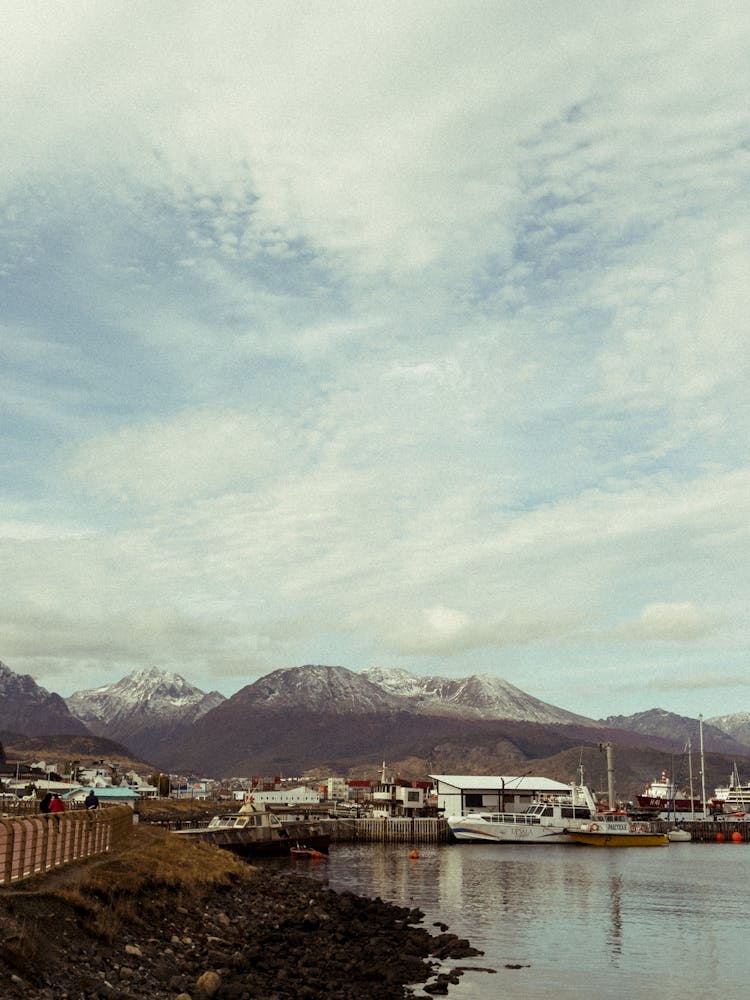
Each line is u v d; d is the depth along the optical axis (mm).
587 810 171500
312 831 126188
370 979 42625
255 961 41469
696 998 42406
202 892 54406
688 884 93938
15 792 196375
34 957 28859
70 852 44594
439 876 98875
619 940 57688
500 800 180000
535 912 70438
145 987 31938
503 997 41406
